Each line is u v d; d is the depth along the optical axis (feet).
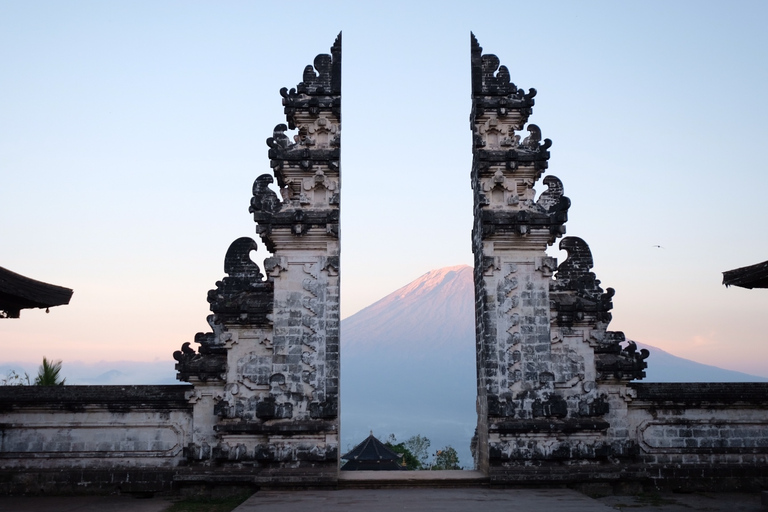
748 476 79.56
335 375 78.33
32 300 62.95
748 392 81.25
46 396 79.05
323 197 82.28
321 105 83.51
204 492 76.13
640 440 80.79
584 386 79.46
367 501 65.92
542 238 81.15
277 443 76.95
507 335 79.71
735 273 62.90
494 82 85.35
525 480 74.79
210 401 79.56
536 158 82.43
